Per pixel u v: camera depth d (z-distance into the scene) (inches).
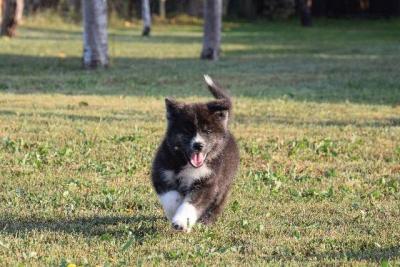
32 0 2116.1
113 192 428.1
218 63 1198.3
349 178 488.4
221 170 365.1
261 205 413.7
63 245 331.9
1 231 350.0
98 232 356.2
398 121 707.4
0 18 1617.9
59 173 470.6
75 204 404.2
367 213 404.2
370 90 925.2
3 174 465.4
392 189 459.5
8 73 1016.9
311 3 2463.1
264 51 1446.9
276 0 2431.1
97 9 1069.8
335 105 796.0
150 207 404.2
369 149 573.0
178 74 1033.5
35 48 1368.1
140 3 2283.5
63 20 2075.5
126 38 1713.8
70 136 573.6
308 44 1632.6
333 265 312.7
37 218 377.4
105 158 513.3
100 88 892.0
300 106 783.1
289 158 538.9
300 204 419.8
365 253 333.7
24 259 310.0
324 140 586.2
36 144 543.8
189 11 2346.2
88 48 1074.7
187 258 315.6
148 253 324.5
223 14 2394.2
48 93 838.5
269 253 329.7
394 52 1434.5
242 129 635.5
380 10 2474.2
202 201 354.9
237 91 894.4
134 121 652.7
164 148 362.0
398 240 356.2
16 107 717.9
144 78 982.4
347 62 1238.9
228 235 354.9
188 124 354.0
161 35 1859.0
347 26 2233.0
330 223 384.5
